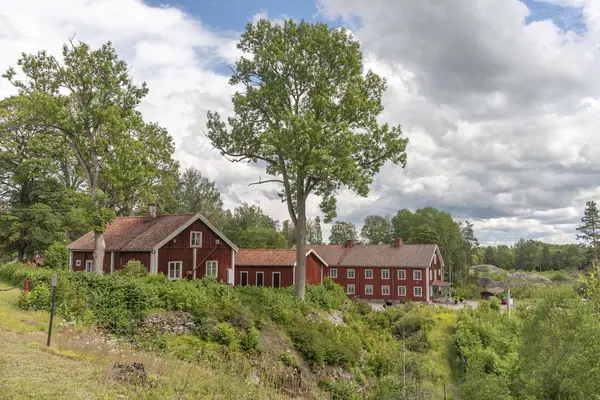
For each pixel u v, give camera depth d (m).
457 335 35.91
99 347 15.87
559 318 18.45
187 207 64.19
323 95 29.94
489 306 45.53
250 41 31.84
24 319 17.72
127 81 31.52
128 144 30.28
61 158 37.81
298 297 32.09
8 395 9.62
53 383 10.88
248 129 32.09
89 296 20.72
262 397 14.10
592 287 21.61
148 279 24.77
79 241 37.50
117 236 35.34
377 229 103.00
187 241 33.88
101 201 30.25
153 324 20.69
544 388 17.58
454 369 33.19
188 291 23.39
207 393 12.77
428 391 22.70
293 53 30.42
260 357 22.22
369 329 36.78
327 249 67.50
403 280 60.81
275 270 43.97
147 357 15.42
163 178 47.31
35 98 28.41
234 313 23.30
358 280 63.00
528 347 19.20
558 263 125.31
